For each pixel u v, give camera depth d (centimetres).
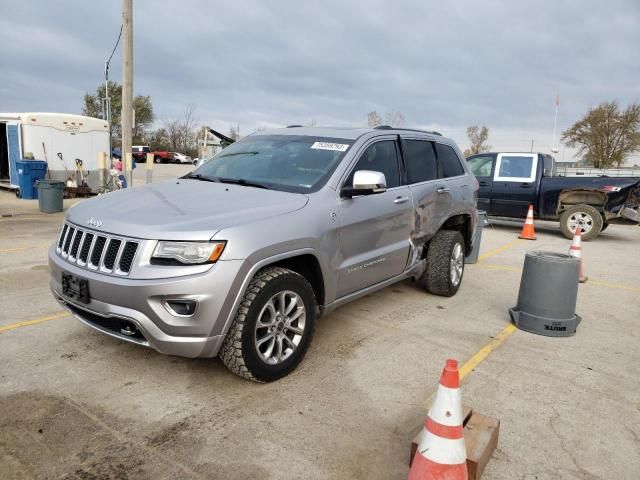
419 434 278
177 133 6144
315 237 372
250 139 518
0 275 625
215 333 318
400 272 504
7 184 1712
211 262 312
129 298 309
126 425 302
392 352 427
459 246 597
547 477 271
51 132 1559
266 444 289
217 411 321
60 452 275
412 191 504
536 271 483
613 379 392
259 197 380
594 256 931
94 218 349
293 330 367
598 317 551
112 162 1731
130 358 390
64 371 366
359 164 442
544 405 347
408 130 547
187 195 388
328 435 301
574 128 5103
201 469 266
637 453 295
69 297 347
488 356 428
